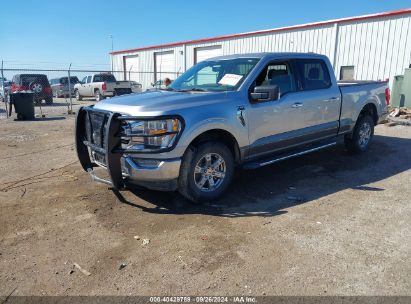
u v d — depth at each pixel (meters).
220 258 3.34
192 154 4.36
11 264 3.30
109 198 4.89
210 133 4.64
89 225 4.08
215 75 5.51
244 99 4.88
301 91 5.71
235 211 4.43
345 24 16.30
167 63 28.31
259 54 5.51
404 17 14.34
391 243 3.59
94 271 3.18
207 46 24.30
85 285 2.98
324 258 3.32
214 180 4.75
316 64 6.11
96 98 23.53
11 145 8.70
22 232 3.93
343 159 6.92
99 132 4.52
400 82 13.27
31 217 4.30
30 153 7.77
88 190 5.21
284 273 3.09
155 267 3.22
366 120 7.19
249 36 21.06
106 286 2.96
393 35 14.78
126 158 4.25
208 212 4.41
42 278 3.09
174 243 3.64
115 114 4.15
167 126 4.14
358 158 7.00
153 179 4.22
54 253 3.49
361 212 4.36
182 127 4.19
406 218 4.18
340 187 5.30
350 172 6.06
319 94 5.95
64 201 4.80
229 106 4.66
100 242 3.69
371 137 7.46
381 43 15.20
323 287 2.90
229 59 5.72
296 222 4.09
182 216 4.30
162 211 4.46
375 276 3.04
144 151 4.12
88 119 4.73
